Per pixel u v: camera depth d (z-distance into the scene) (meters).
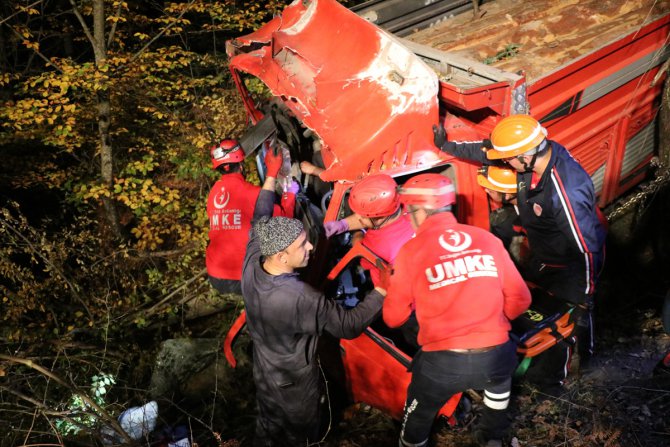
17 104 6.11
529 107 3.76
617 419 3.39
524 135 3.13
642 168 5.31
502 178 3.55
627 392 3.60
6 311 5.91
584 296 3.62
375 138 3.51
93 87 6.20
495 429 3.14
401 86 3.48
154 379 4.70
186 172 6.82
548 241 3.54
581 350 3.83
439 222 2.88
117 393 4.89
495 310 2.77
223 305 6.04
